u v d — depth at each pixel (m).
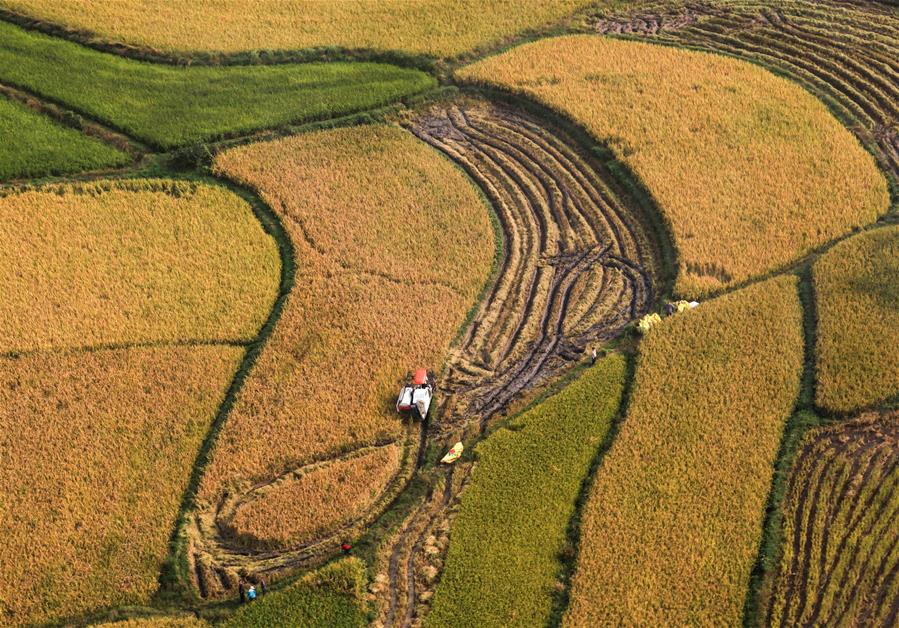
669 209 63.25
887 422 49.53
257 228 63.03
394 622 42.38
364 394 52.22
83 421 50.62
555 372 54.12
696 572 42.91
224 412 51.41
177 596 43.78
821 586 42.34
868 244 59.47
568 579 43.03
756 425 49.47
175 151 68.62
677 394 51.09
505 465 48.25
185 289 58.59
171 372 53.41
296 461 49.09
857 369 51.88
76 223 62.66
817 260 58.75
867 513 45.19
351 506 47.03
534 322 57.22
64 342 54.97
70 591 43.41
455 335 56.16
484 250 61.78
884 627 40.78
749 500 45.81
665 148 68.19
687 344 53.88
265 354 54.22
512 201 65.88
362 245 61.75
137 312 57.00
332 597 43.19
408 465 49.34
